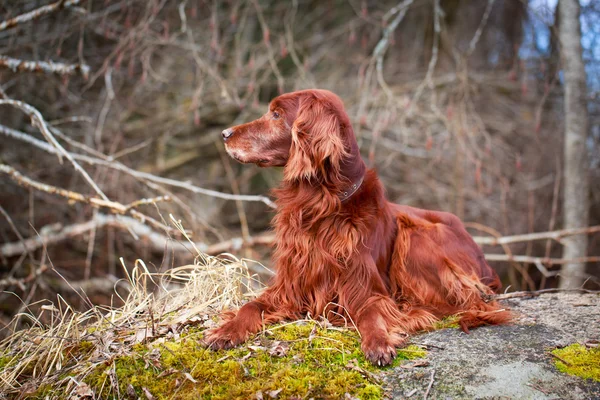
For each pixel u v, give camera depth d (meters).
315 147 2.67
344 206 2.76
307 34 11.11
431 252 2.96
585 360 2.32
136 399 2.23
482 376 2.23
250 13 8.62
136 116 8.98
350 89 8.45
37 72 4.14
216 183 8.70
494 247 8.04
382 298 2.69
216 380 2.27
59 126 6.67
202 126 9.08
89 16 5.25
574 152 5.89
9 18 4.85
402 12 6.11
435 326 2.71
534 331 2.63
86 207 5.77
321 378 2.26
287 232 2.81
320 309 2.72
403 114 6.40
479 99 8.38
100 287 5.95
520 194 8.17
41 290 5.89
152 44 5.96
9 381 2.41
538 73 7.30
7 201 6.46
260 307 2.77
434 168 8.24
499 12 10.02
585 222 5.91
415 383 2.22
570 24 5.80
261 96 10.16
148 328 2.66
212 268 3.09
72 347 2.55
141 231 5.37
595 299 3.13
